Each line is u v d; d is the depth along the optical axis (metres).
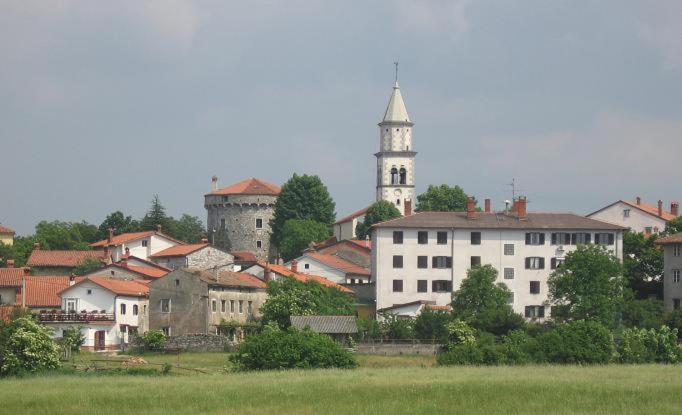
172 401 140.75
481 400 139.38
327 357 186.50
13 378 175.75
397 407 136.00
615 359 196.38
